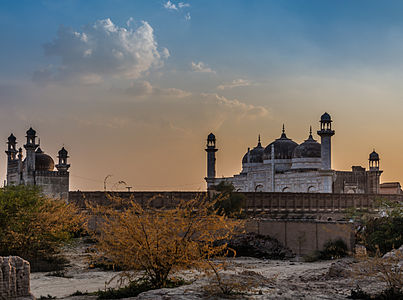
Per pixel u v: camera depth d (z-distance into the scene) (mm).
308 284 22000
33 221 36281
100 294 21547
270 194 66250
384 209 62938
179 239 21188
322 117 85500
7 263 18719
